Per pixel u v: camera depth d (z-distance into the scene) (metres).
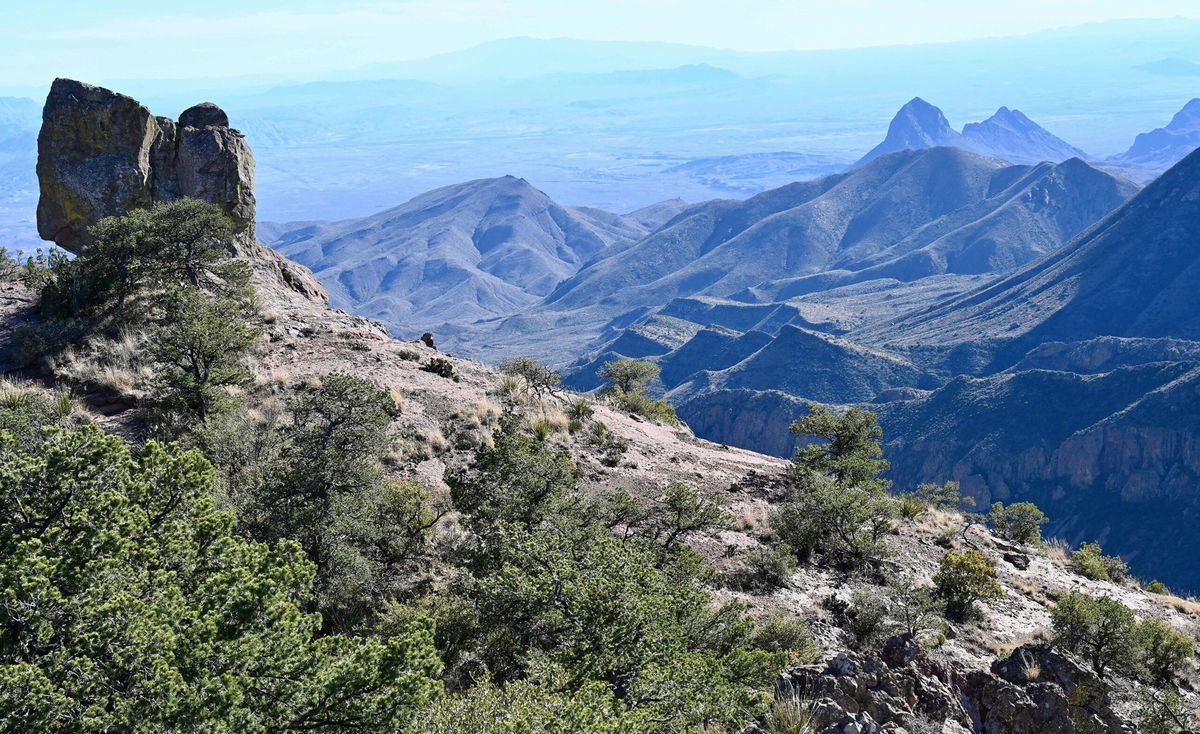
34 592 8.84
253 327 33.97
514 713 9.65
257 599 9.98
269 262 48.06
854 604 23.16
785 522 28.09
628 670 12.34
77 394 28.02
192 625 9.40
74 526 10.01
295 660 9.56
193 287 31.62
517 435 22.52
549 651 13.49
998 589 25.94
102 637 8.76
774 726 12.45
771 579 24.47
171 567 10.73
